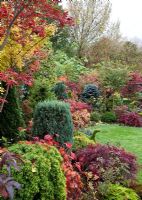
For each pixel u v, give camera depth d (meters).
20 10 4.91
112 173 5.96
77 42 24.88
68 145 5.90
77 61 20.91
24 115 8.45
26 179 4.34
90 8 24.11
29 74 7.32
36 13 5.18
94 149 6.61
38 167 4.50
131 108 16.03
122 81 16.52
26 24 5.46
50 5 5.05
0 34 5.48
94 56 25.41
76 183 5.32
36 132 6.54
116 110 14.73
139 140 10.62
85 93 16.41
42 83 9.24
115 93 16.30
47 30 6.06
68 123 6.62
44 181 4.48
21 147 4.95
